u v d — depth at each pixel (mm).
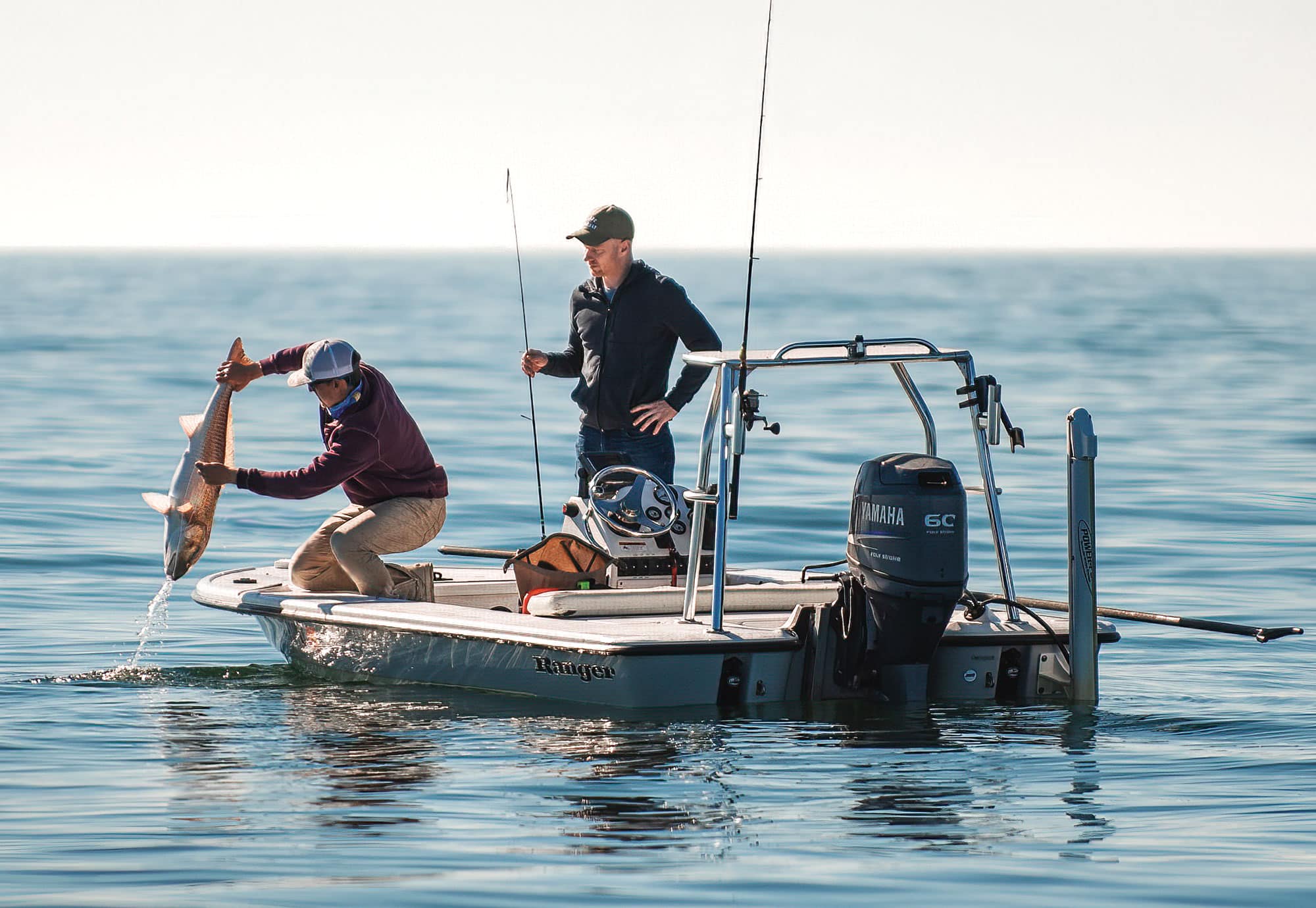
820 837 20438
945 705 27391
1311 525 52344
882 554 25703
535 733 25547
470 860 19500
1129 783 23016
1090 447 27156
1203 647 34281
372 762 24031
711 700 26203
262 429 80250
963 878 18922
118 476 62250
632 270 32688
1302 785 22938
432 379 112438
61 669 31766
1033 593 41031
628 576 29469
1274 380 115125
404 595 30797
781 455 71062
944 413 91000
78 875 18922
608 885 18609
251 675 31000
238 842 20219
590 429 33531
